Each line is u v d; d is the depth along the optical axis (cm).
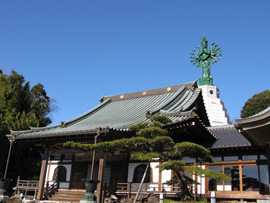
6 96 4494
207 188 1925
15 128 3656
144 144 1467
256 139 1456
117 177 2277
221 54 6406
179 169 1348
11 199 2098
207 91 6047
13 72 5397
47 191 2253
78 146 1468
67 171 2598
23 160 4156
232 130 2355
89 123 2598
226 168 1897
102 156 1909
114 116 2720
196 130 1922
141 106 2881
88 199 1493
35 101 5447
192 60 6681
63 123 2578
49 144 2322
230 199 1812
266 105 4759
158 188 2012
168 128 1812
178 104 2611
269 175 1655
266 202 1434
